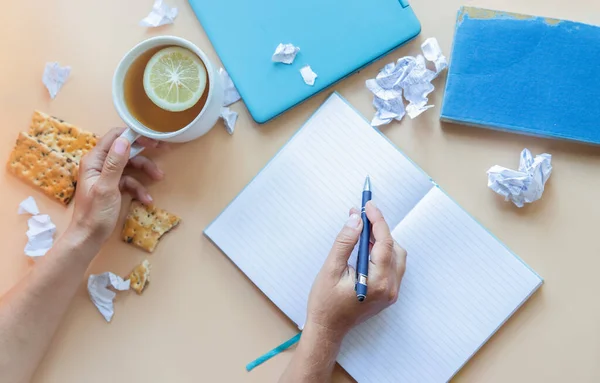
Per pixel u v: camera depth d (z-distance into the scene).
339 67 0.78
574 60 0.75
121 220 0.81
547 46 0.75
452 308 0.76
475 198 0.77
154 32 0.82
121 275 0.81
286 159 0.79
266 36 0.79
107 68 0.82
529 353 0.75
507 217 0.76
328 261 0.71
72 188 0.81
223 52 0.80
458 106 0.75
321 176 0.79
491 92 0.75
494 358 0.75
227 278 0.80
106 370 0.80
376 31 0.78
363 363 0.77
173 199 0.81
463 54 0.76
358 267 0.68
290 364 0.73
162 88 0.74
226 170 0.81
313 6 0.79
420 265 0.77
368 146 0.78
